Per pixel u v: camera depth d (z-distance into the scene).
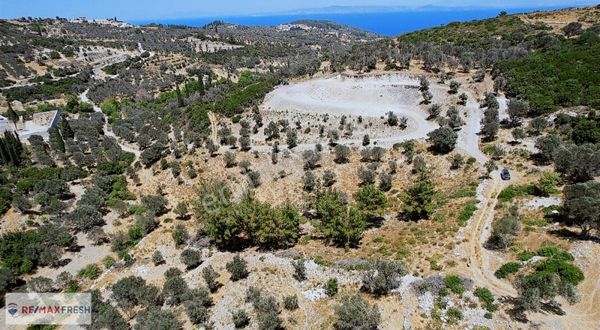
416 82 122.56
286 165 91.44
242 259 57.75
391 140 94.88
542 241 49.75
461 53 135.12
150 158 102.88
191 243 69.00
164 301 53.78
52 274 66.56
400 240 57.62
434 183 73.81
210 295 53.16
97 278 64.19
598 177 61.53
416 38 164.12
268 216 62.03
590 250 45.78
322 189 78.69
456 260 49.91
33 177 95.25
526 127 85.94
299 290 50.97
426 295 44.47
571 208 48.25
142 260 66.31
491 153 79.75
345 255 56.88
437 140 84.00
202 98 143.25
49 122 146.38
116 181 97.38
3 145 103.31
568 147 67.62
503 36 144.62
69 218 77.38
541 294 39.59
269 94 130.50
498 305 41.25
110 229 79.12
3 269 63.38
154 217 77.88
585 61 105.12
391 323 42.06
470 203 63.19
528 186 63.84
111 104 170.25
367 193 65.81
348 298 45.75
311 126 105.50
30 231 74.69
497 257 49.28
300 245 62.66
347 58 151.25
